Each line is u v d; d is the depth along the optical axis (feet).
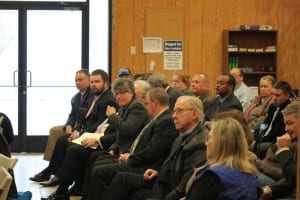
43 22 28.27
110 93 19.43
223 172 8.34
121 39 28.09
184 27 28.25
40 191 19.31
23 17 28.07
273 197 11.26
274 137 17.07
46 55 28.45
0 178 9.68
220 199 8.21
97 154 17.01
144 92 17.12
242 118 11.33
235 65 28.27
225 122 8.74
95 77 19.34
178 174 11.64
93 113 19.45
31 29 28.22
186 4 28.25
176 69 28.27
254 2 28.48
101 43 28.58
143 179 13.34
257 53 28.55
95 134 18.26
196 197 8.32
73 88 28.71
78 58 28.63
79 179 18.03
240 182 8.32
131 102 16.51
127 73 23.79
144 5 28.12
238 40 28.58
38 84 28.48
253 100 23.20
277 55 28.40
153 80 18.88
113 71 28.09
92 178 14.94
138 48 28.14
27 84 28.37
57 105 28.71
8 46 28.14
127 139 16.06
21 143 28.30
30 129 28.48
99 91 19.42
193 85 20.95
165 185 12.48
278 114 17.13
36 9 28.14
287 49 28.55
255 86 28.53
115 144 16.92
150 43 28.12
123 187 13.37
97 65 28.63
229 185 8.25
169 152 13.73
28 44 28.27
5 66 28.17
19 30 28.09
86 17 28.40
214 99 19.77
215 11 28.37
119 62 28.12
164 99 14.11
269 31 28.32
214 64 28.45
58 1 28.14
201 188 8.33
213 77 28.48
